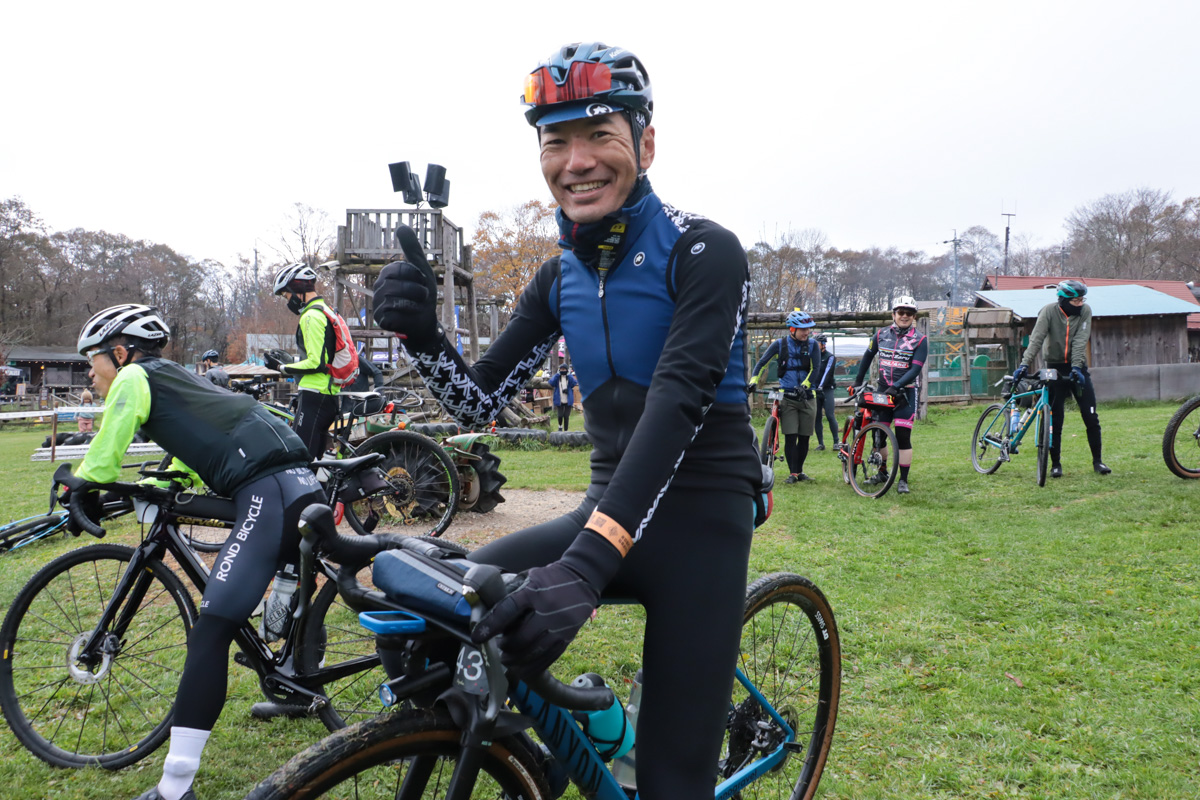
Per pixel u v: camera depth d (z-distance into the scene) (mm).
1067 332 7195
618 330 1451
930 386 18484
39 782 2596
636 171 1398
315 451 5496
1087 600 3977
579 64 1315
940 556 4945
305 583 1271
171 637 3639
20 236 59031
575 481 8547
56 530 2793
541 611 1011
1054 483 7133
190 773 2221
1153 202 61719
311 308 5418
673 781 1367
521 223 48344
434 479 5953
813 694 2178
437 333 1493
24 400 40969
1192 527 5199
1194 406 6719
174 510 2689
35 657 3006
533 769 1324
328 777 1077
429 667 1207
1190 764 2471
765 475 1600
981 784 2424
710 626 1412
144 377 2520
